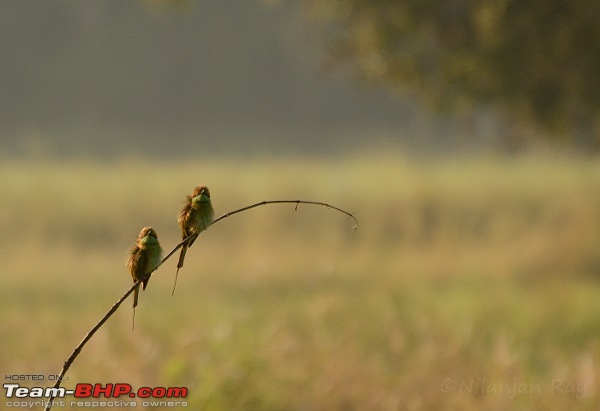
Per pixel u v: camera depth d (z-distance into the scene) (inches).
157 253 599.2
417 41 2454.5
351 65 2642.7
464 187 3604.8
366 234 3223.4
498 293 2236.7
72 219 3403.1
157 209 3508.9
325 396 1163.9
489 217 3405.5
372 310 1952.5
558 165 4315.9
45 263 2871.6
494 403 1201.4
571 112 2496.3
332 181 3740.2
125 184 3663.9
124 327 1619.1
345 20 2534.5
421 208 3378.4
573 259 2623.0
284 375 1189.1
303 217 3316.9
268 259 2751.0
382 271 2659.9
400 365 1396.4
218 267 2738.7
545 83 2327.8
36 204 3398.1
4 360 1310.3
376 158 4335.6
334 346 1386.6
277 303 2150.6
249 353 1200.2
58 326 1679.4
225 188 3641.7
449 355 1381.6
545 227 3031.5
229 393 1109.7
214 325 1615.4
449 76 2375.7
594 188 3558.1
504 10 2185.0
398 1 2388.0
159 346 1298.0
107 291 2460.6
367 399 1181.1
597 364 1386.6
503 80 2315.5
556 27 2206.0
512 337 1637.6
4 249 3078.2
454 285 2471.7
